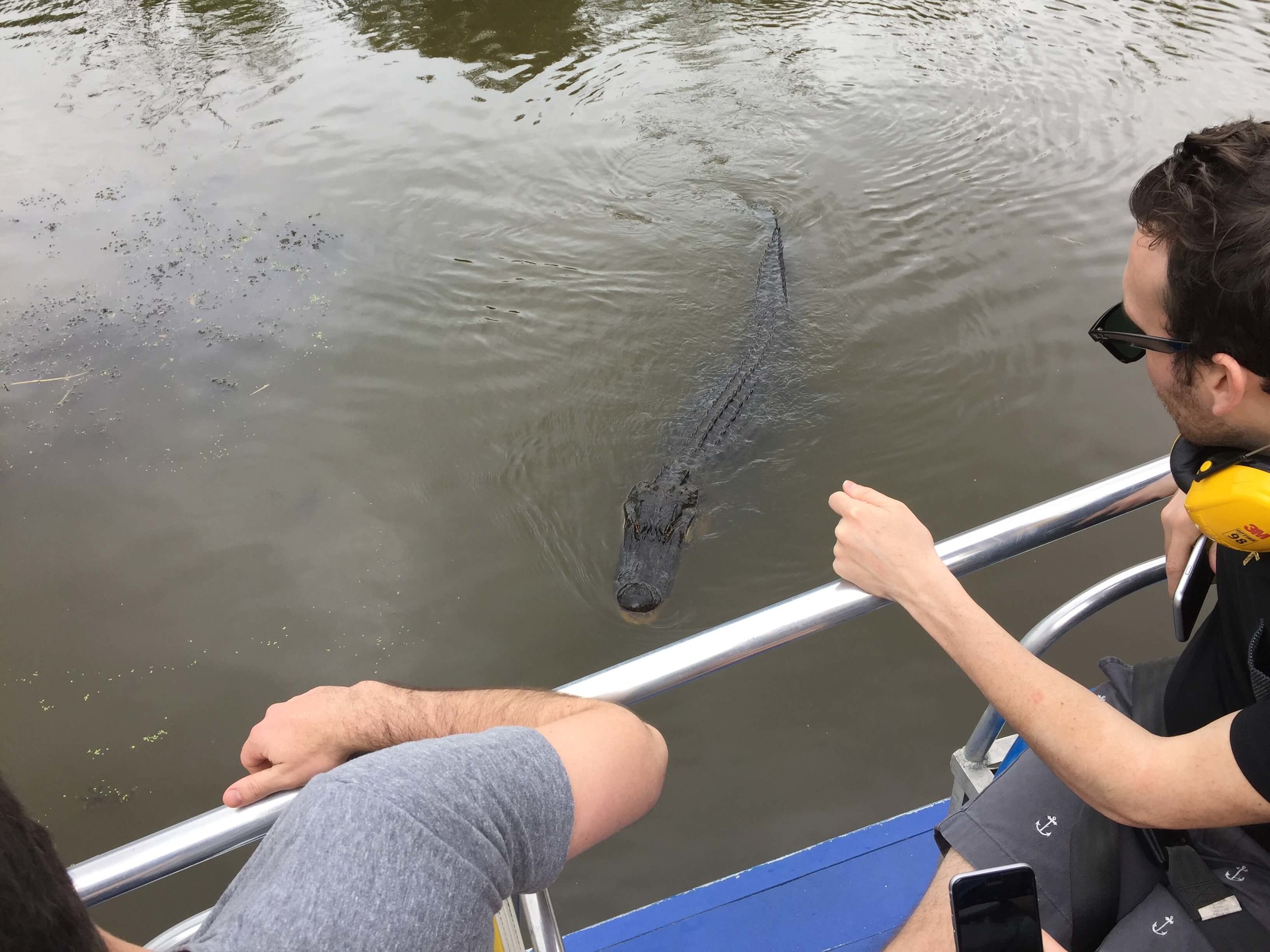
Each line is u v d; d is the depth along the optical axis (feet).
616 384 19.10
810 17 37.06
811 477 16.58
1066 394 17.62
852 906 7.55
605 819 3.55
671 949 7.36
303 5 37.50
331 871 2.58
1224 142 3.68
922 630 13.71
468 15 36.60
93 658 13.42
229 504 15.84
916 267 22.61
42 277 21.63
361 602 14.26
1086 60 31.83
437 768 3.00
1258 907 4.67
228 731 12.44
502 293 21.80
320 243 23.09
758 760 12.21
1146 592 13.67
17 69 32.42
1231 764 3.81
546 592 14.56
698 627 13.97
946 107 29.99
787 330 20.67
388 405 18.19
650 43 35.17
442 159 27.22
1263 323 3.55
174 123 28.86
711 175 27.43
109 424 17.43
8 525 15.40
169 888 11.57
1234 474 4.01
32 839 1.95
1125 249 21.85
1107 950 4.81
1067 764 4.23
